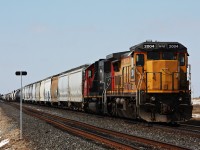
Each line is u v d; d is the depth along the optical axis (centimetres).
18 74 2248
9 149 1970
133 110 2653
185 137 1884
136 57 2581
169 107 2477
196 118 3328
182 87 2544
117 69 3058
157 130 2216
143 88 2539
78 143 1819
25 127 2838
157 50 2581
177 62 2548
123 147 1559
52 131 2420
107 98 3359
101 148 1614
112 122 2836
